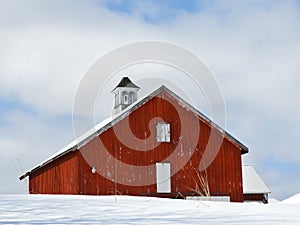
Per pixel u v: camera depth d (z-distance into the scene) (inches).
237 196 906.1
